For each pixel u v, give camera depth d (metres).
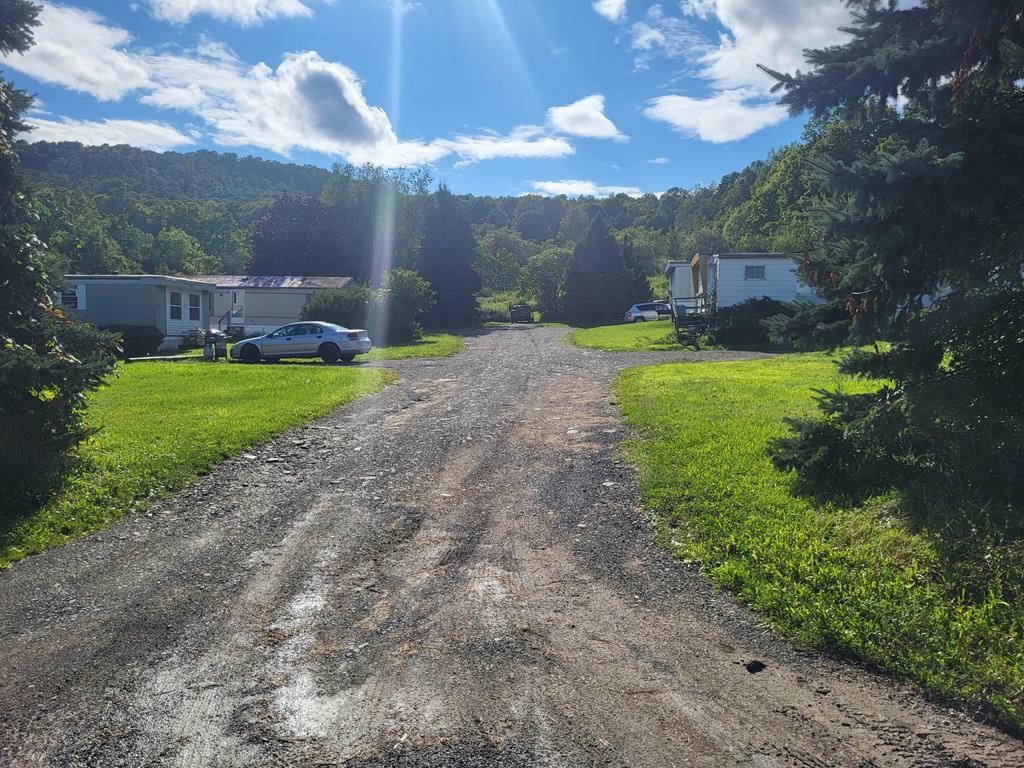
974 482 5.70
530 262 61.84
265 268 57.06
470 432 11.26
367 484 8.45
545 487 8.10
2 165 8.30
